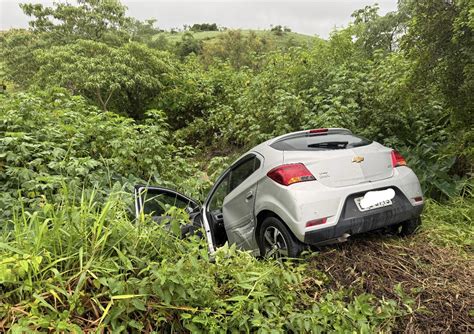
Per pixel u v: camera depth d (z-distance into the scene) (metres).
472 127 4.93
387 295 2.64
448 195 4.86
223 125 12.03
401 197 3.20
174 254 2.40
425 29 4.63
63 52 15.09
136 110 16.80
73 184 3.57
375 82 7.42
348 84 7.64
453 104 4.91
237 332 2.04
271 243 3.30
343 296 2.58
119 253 2.07
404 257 3.15
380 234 3.54
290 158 3.16
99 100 15.31
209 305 2.15
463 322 2.37
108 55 15.70
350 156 3.14
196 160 11.61
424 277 2.86
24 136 4.90
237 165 4.00
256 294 2.17
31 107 6.11
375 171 3.18
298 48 9.92
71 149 5.48
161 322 2.07
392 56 8.05
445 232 3.70
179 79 16.00
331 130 3.72
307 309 2.39
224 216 3.99
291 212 2.90
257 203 3.35
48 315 1.82
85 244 2.16
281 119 7.66
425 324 2.36
